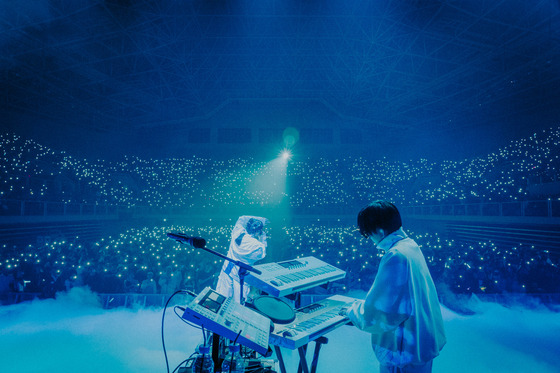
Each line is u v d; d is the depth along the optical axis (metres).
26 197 17.67
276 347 2.52
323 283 3.12
